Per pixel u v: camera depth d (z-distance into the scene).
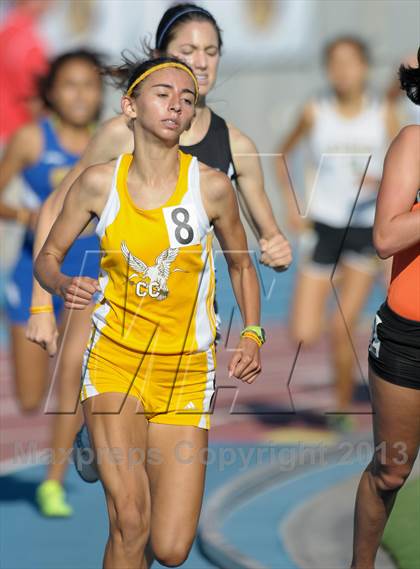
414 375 12.69
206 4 50.56
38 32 46.56
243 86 50.25
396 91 24.45
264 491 19.14
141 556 12.43
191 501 12.62
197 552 16.48
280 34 50.59
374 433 13.27
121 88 13.85
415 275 12.62
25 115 42.56
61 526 17.84
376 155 23.39
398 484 13.33
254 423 23.44
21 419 24.84
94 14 48.41
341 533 16.89
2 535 17.38
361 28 49.22
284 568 15.40
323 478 19.84
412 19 48.34
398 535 16.20
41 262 12.98
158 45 14.41
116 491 12.27
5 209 19.64
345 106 24.19
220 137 14.27
